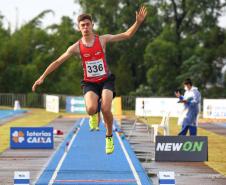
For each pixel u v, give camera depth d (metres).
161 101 80.38
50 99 100.12
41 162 34.41
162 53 121.62
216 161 35.34
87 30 19.22
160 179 17.47
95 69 19.44
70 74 122.19
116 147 42.81
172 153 34.56
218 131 61.53
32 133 41.69
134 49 131.75
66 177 28.36
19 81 116.69
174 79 122.75
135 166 32.41
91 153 38.72
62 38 121.06
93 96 19.41
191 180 27.97
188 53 122.12
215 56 121.62
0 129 60.94
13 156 37.31
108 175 29.06
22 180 18.17
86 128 61.59
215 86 122.75
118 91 129.12
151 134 54.69
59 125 67.00
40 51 120.19
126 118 82.44
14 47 118.00
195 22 128.50
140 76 134.00
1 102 113.06
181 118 42.00
